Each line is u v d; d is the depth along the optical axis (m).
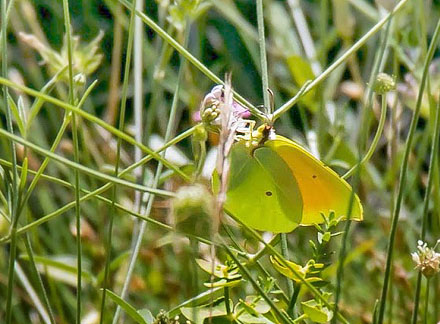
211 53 0.85
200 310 0.50
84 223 0.65
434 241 0.61
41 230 0.66
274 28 0.70
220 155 0.46
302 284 0.49
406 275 0.60
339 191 0.51
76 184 0.49
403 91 0.64
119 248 0.65
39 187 0.67
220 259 0.58
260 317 0.49
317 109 0.65
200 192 0.45
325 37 0.67
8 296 0.49
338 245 0.64
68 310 0.64
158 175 0.55
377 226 0.66
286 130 0.70
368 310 0.61
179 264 0.63
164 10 0.61
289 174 0.50
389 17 0.51
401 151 0.66
